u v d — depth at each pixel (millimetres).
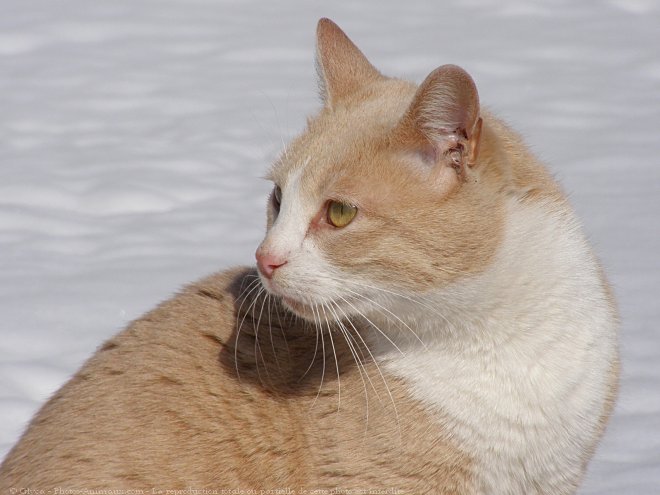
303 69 19688
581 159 15500
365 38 20828
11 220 13859
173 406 7609
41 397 9984
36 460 7586
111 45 20938
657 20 21594
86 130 17203
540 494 7711
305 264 7297
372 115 7750
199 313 8055
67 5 22781
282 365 7805
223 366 7766
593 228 13219
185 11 22703
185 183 15070
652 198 14078
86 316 11297
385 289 7324
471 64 19453
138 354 7871
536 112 17406
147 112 17922
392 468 7422
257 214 14117
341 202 7270
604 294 7762
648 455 9102
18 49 20734
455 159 7270
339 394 7523
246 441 7609
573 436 7559
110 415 7605
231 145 16422
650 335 10727
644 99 17906
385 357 7555
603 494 8508
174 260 12695
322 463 7492
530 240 7410
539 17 21938
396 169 7285
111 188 14734
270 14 22562
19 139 16812
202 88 18859
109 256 12875
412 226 7211
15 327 11039
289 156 7797
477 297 7316
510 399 7402
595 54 19984
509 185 7441
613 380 7762
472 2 22875
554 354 7438
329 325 7578
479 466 7465
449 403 7406
